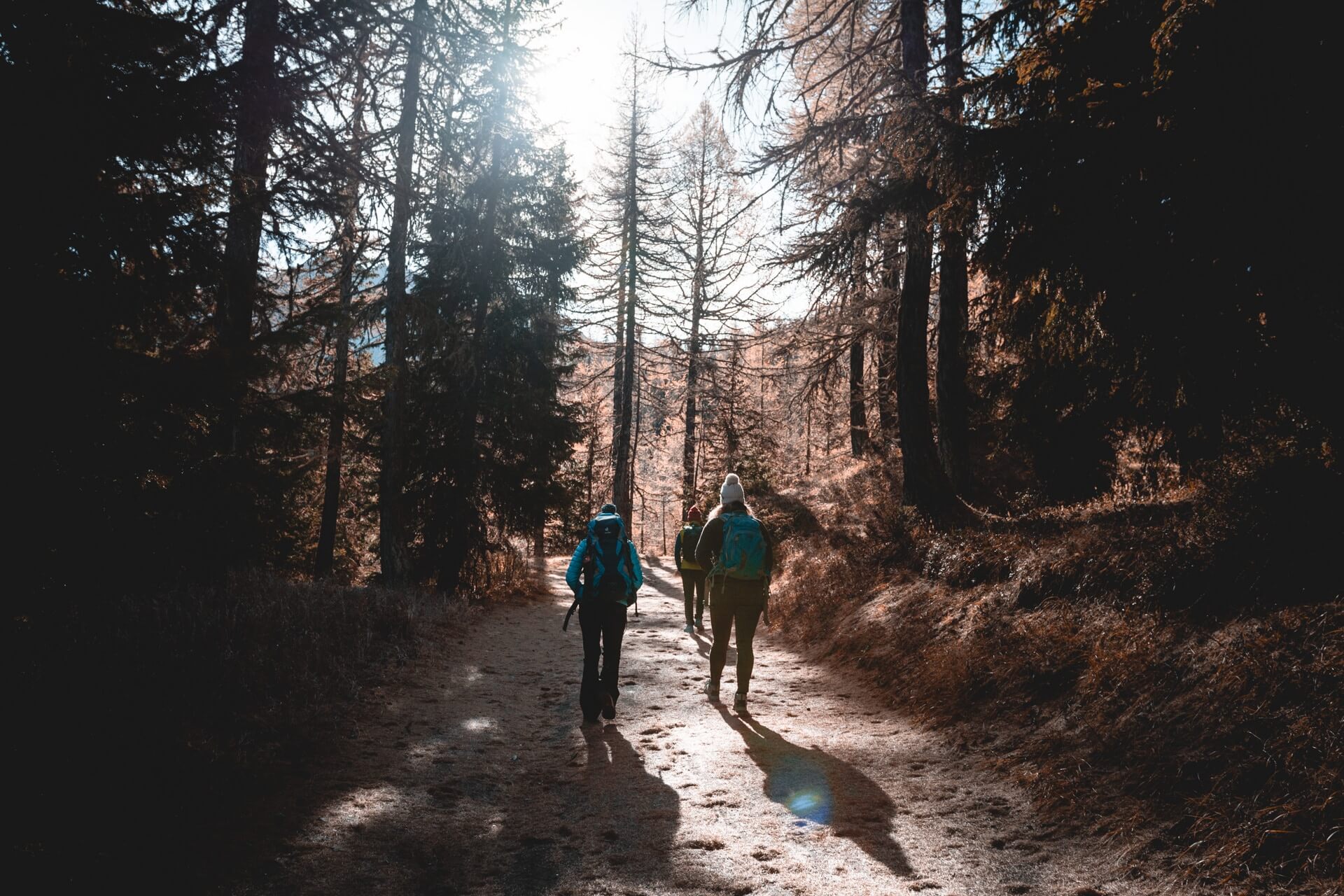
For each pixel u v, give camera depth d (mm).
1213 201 4184
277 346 5945
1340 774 2826
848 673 7109
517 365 15086
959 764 4457
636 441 33812
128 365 4734
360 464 15477
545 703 6406
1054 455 9133
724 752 4949
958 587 7266
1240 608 4129
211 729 4527
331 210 7227
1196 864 2896
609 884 3168
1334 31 3762
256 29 7078
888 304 12844
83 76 4359
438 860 3402
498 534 14805
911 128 6215
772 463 23875
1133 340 4828
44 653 4457
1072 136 4781
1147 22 4805
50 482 4359
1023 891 2992
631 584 5941
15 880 2717
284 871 3203
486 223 13695
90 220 4480
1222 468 5086
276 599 7176
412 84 11180
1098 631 4918
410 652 7477
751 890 3092
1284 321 4266
